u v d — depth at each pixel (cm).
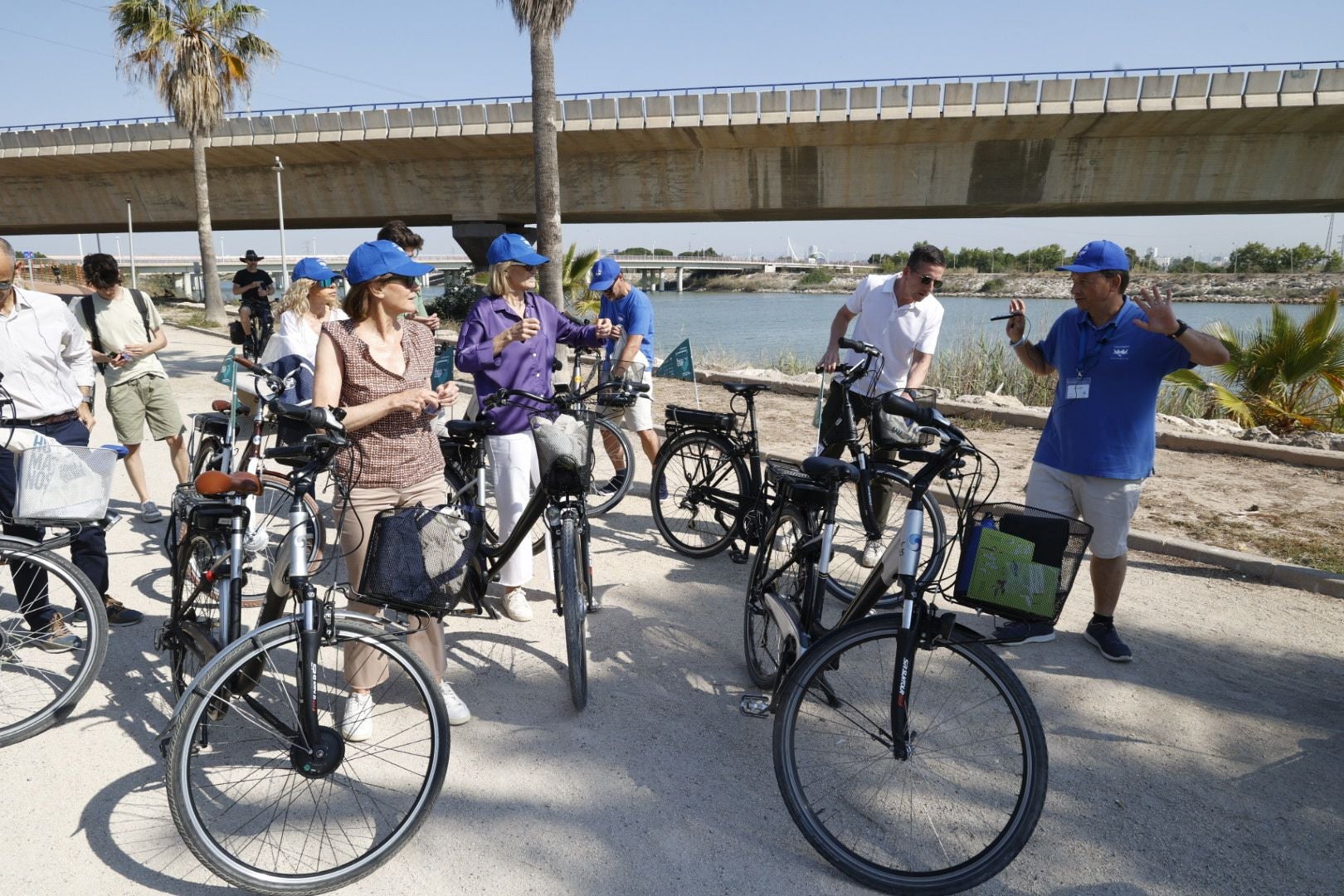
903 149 3259
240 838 294
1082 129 2959
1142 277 4700
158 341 639
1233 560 566
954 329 1543
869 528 352
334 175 3972
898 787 330
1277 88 2673
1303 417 1052
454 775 339
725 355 1842
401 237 619
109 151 3900
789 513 395
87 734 361
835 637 294
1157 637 472
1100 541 439
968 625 486
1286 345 1105
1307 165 2906
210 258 2898
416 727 369
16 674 401
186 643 339
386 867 288
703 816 317
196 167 2848
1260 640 470
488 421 463
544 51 1231
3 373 419
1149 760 357
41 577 398
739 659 443
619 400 453
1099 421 427
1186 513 673
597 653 446
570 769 344
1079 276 421
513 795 327
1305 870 294
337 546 348
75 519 366
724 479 568
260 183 4094
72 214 4459
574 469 377
